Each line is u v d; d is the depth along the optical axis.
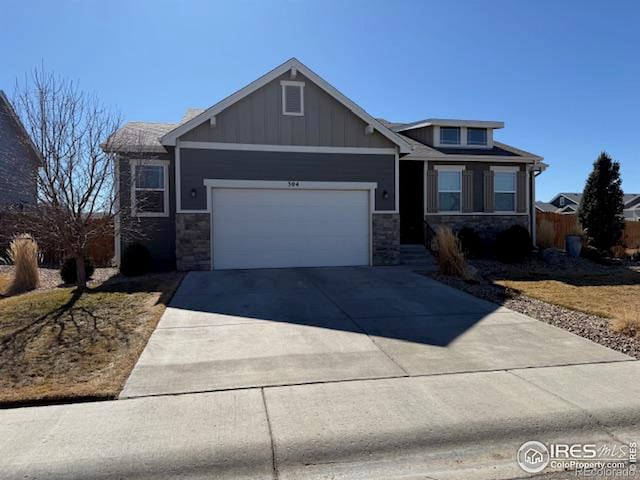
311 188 12.96
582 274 12.55
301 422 3.82
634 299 8.75
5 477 3.07
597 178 17.28
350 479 3.10
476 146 18.05
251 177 12.59
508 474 3.17
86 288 9.68
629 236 21.70
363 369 5.06
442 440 3.57
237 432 3.65
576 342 6.08
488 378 4.82
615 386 4.60
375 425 3.77
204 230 12.32
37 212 9.68
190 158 12.23
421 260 13.97
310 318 7.27
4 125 14.71
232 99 12.26
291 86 12.81
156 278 11.01
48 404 4.23
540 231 17.53
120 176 12.23
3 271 13.06
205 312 7.64
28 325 6.78
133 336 6.25
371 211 13.35
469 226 16.73
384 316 7.41
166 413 3.99
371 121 13.07
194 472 3.16
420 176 16.73
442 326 6.85
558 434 3.69
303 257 13.01
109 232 10.87
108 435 3.61
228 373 4.93
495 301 8.56
